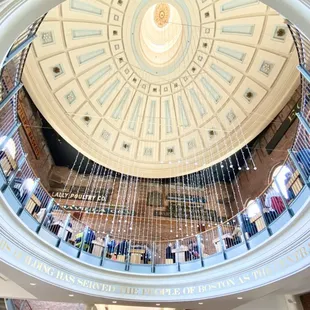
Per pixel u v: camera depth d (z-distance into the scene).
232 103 14.55
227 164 15.19
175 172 16.31
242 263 7.19
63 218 9.55
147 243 10.59
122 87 15.40
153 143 16.77
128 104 15.95
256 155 13.68
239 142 14.26
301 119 5.95
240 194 14.41
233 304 8.16
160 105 16.17
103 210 14.29
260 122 13.42
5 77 5.18
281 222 6.37
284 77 12.19
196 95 15.50
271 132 12.94
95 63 14.17
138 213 14.53
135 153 16.72
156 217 14.45
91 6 12.38
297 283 6.23
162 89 15.82
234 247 7.76
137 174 16.28
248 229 7.96
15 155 6.50
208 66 14.49
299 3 2.73
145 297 8.21
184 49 14.46
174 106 16.12
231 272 7.36
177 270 8.80
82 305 12.09
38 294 8.22
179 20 14.47
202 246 9.11
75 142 14.70
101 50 13.95
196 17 13.23
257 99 13.62
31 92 12.19
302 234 5.43
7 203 5.50
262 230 6.98
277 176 7.08
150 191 15.80
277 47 12.00
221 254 8.05
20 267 6.05
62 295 8.06
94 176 15.60
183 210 14.80
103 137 15.98
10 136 6.02
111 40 13.81
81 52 13.50
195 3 12.79
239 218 8.18
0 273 6.45
